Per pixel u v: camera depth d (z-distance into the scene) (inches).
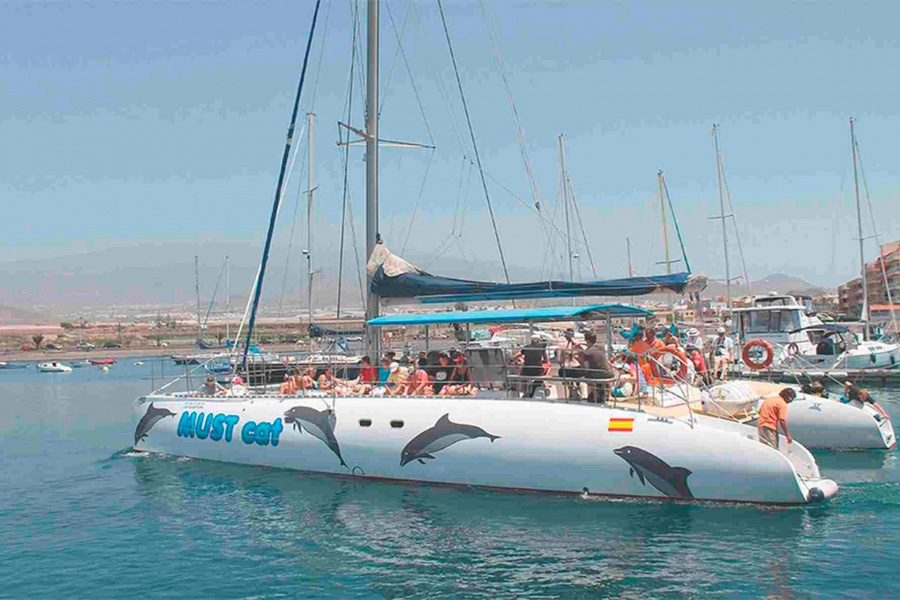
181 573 382.0
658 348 542.0
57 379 2373.3
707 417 482.0
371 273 590.9
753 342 809.5
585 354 486.6
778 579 350.9
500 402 491.5
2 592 364.5
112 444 824.9
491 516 446.0
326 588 356.5
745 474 436.8
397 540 415.5
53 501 531.8
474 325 596.7
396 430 518.0
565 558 381.7
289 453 562.9
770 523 422.9
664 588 344.2
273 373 695.7
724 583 347.9
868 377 1203.9
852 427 631.2
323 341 696.4
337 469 541.0
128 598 353.4
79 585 370.9
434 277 580.1
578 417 468.8
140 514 485.7
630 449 453.7
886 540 397.1
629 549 390.0
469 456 493.4
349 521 449.7
